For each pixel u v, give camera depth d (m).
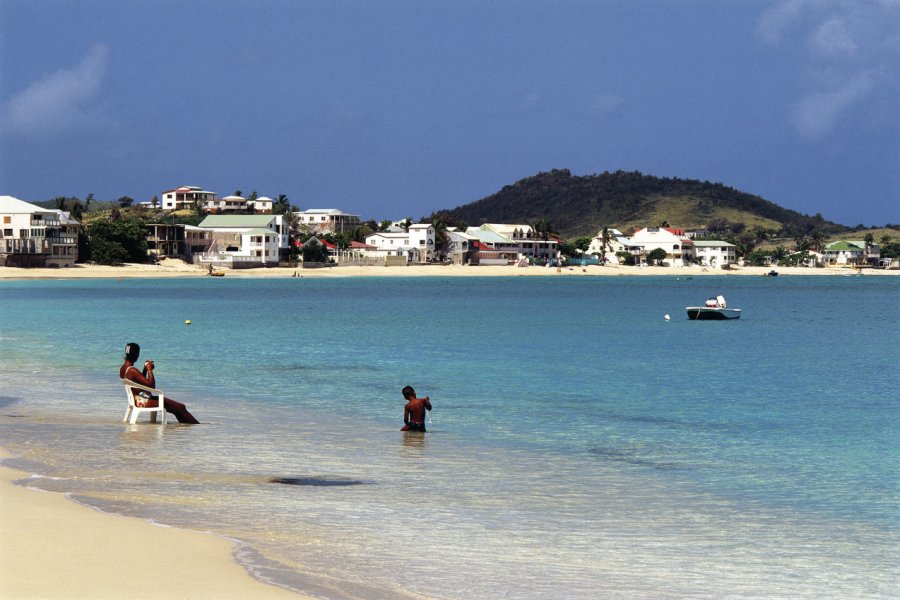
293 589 13.28
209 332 78.00
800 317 113.81
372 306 127.00
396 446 27.08
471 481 22.27
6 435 27.31
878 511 19.88
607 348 66.25
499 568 15.26
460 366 52.50
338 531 17.17
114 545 15.05
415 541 16.70
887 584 14.95
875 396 40.53
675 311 121.62
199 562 14.31
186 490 20.28
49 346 62.75
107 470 22.30
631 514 19.30
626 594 14.22
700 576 15.23
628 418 33.59
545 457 25.70
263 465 23.64
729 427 31.61
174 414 30.78
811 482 22.86
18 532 15.62
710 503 20.42
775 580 15.09
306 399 37.84
